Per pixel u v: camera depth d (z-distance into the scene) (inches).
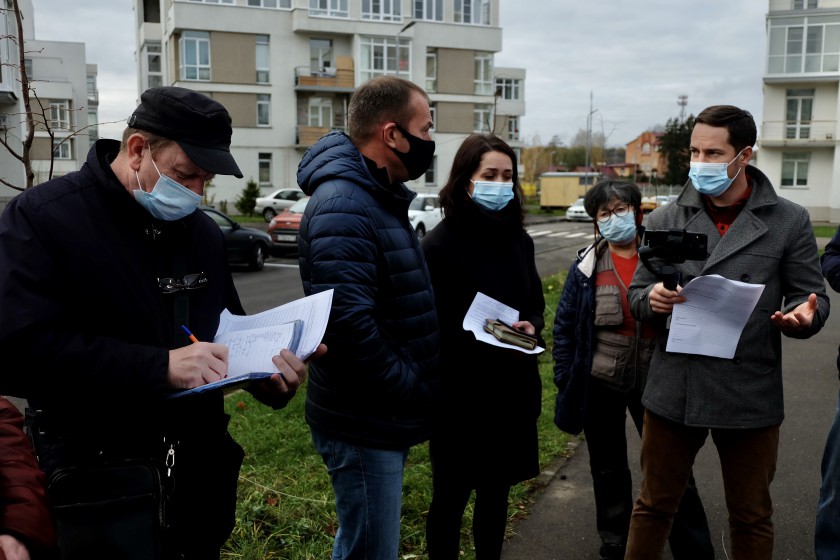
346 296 81.9
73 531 65.6
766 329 101.5
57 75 1353.3
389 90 87.7
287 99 1470.2
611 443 126.6
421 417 91.6
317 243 83.4
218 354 69.7
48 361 63.1
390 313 88.5
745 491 103.3
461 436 106.3
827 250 117.3
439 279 108.3
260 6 1432.1
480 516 109.7
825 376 247.8
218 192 1441.9
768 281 102.1
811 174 1392.7
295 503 137.6
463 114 1603.1
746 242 101.7
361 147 90.5
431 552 108.5
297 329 75.2
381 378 84.0
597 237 128.6
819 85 1358.3
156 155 69.6
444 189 109.7
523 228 116.3
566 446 179.6
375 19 1496.1
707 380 101.2
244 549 120.0
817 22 1318.9
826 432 190.5
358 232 83.5
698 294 98.0
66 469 67.1
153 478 68.5
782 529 137.1
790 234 102.2
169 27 1475.1
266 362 72.9
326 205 84.1
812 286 101.8
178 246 75.6
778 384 103.0
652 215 113.0
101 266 68.2
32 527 57.6
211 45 1408.7
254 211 1302.9
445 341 107.7
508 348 101.4
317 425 90.0
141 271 71.2
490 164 106.3
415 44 1540.4
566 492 154.3
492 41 1594.5
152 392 66.4
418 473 154.6
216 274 80.3
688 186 108.5
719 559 127.5
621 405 126.2
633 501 148.8
